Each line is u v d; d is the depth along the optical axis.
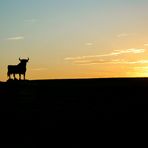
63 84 29.25
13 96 26.81
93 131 21.59
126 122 22.11
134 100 24.70
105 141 20.42
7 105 25.66
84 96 26.14
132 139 20.41
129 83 28.55
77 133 21.56
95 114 23.41
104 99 25.28
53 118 23.64
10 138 21.66
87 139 20.78
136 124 21.84
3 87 28.52
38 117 23.89
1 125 23.31
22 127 22.97
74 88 27.73
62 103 25.34
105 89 27.08
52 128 22.55
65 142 20.75
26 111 24.78
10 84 29.09
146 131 21.08
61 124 22.81
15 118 24.05
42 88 28.22
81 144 20.38
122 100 24.83
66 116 23.61
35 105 25.39
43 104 25.47
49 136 21.66
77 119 23.12
